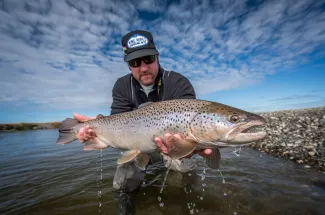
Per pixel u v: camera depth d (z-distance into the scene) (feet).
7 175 3.36
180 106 2.20
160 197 2.37
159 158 3.45
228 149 4.67
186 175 3.05
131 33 2.64
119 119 2.53
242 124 1.90
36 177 3.20
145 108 2.40
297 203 2.07
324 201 2.06
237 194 2.35
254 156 3.92
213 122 2.00
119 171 2.57
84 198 2.40
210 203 2.19
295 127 5.71
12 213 2.14
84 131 2.68
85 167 3.66
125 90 3.07
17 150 5.67
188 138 2.12
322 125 5.27
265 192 2.35
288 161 3.44
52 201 2.35
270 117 8.87
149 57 2.60
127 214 2.04
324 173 2.77
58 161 4.22
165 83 2.89
